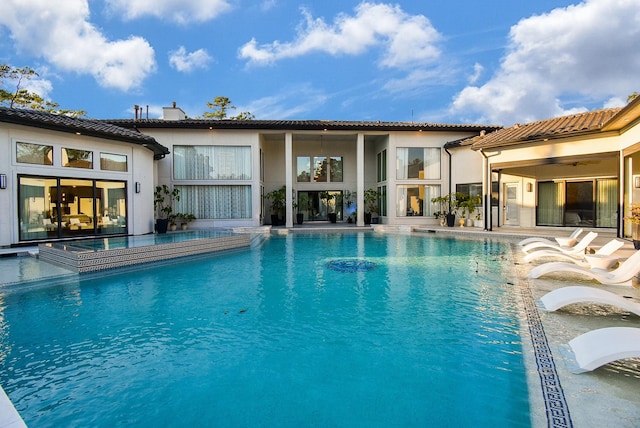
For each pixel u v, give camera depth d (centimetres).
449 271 838
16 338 450
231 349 417
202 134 1834
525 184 1839
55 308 571
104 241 1030
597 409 278
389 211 1973
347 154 2336
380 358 389
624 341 333
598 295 480
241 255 1102
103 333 467
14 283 679
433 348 411
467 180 1911
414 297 622
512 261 962
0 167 1053
